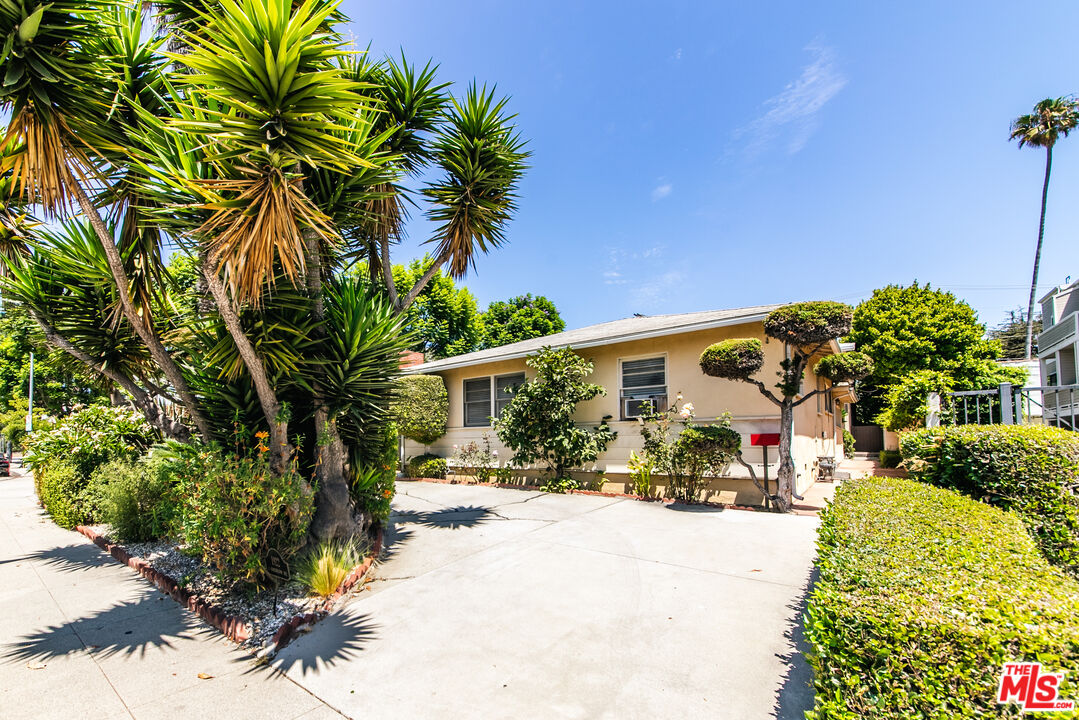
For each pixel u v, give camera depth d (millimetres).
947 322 21062
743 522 6289
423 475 12148
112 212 4402
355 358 4793
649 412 8281
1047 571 2061
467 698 2693
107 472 6691
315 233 4309
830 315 6156
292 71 3236
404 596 4137
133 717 2607
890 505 3070
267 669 3105
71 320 4887
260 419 4930
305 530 4461
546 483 9406
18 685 2938
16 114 3418
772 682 2715
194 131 3361
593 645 3207
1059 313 16578
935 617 1614
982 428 4520
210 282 3799
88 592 4531
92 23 3502
